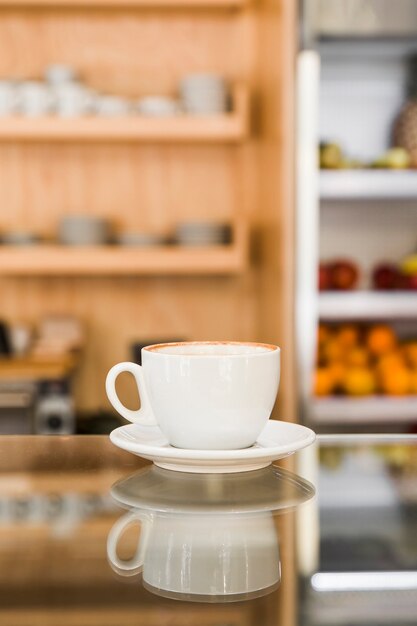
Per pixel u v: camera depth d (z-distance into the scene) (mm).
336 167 2086
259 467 582
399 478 562
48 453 629
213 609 330
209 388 560
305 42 1953
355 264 2355
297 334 2020
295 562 394
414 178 2045
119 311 2664
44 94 2301
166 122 2309
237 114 2332
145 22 2586
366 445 673
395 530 447
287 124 1987
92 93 2350
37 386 2203
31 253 2338
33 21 2572
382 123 2275
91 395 2658
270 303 2289
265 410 584
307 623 320
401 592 357
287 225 2008
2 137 2361
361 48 2080
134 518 463
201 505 487
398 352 2227
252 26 2564
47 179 2635
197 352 614
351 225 2352
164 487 529
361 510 485
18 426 2197
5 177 2625
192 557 395
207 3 2396
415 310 2111
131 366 625
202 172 2645
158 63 2598
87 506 484
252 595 351
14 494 510
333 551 407
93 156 2637
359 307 2098
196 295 2666
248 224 2635
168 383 566
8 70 2582
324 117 2271
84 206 2646
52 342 2412
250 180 2625
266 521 461
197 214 2654
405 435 721
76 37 2584
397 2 1971
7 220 2639
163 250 2363
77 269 2354
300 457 626
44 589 352
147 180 2648
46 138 2416
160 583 359
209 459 535
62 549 404
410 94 2262
